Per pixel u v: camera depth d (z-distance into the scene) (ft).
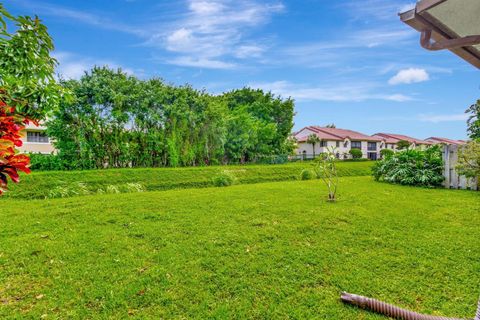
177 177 42.19
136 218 15.93
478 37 5.52
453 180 26.86
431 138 171.53
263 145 80.43
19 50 7.98
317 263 10.55
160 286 9.07
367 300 8.05
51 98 8.85
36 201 21.48
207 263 10.51
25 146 68.03
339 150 127.44
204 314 7.79
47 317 7.57
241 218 15.87
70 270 9.99
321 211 17.25
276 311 7.92
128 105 49.11
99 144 46.32
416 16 5.67
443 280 9.43
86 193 30.53
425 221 15.34
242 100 94.63
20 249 11.57
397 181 30.50
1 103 5.14
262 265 10.37
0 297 8.42
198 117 58.18
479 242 12.37
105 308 8.00
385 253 11.38
